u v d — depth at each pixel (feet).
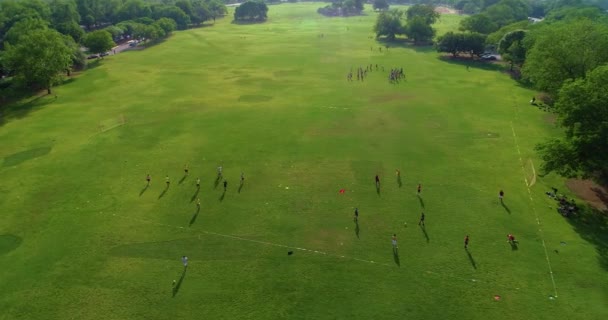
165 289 137.69
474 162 219.61
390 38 584.81
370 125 267.80
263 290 137.08
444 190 194.08
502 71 403.75
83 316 127.85
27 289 137.90
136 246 158.30
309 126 266.36
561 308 128.98
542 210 178.50
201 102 314.14
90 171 212.84
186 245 158.92
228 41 573.33
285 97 323.98
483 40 452.76
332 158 224.94
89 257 152.56
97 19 655.35
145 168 215.92
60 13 560.20
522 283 139.13
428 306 130.52
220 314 128.06
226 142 244.63
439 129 261.03
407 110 293.84
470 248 155.94
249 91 340.39
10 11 517.96
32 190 195.52
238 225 170.50
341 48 522.88
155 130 262.67
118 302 132.77
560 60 262.26
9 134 257.14
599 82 176.86
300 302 132.16
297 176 207.10
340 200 187.21
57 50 335.47
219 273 144.56
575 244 157.07
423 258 151.12
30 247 157.48
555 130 257.14
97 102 316.40
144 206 183.62
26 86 339.36
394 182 201.36
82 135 255.50
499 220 172.04
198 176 207.72
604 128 164.76
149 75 393.50
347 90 340.18
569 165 176.24
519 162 218.59
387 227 168.76
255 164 219.00
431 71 402.93
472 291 136.26
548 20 534.37
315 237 163.02
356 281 140.67
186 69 416.26
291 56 473.26
